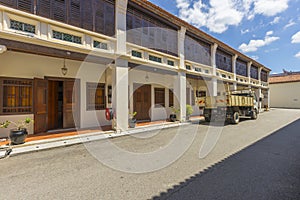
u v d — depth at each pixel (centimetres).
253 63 2167
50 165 451
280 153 550
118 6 820
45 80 811
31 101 777
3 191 322
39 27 617
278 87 3166
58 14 660
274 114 1912
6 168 430
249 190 323
